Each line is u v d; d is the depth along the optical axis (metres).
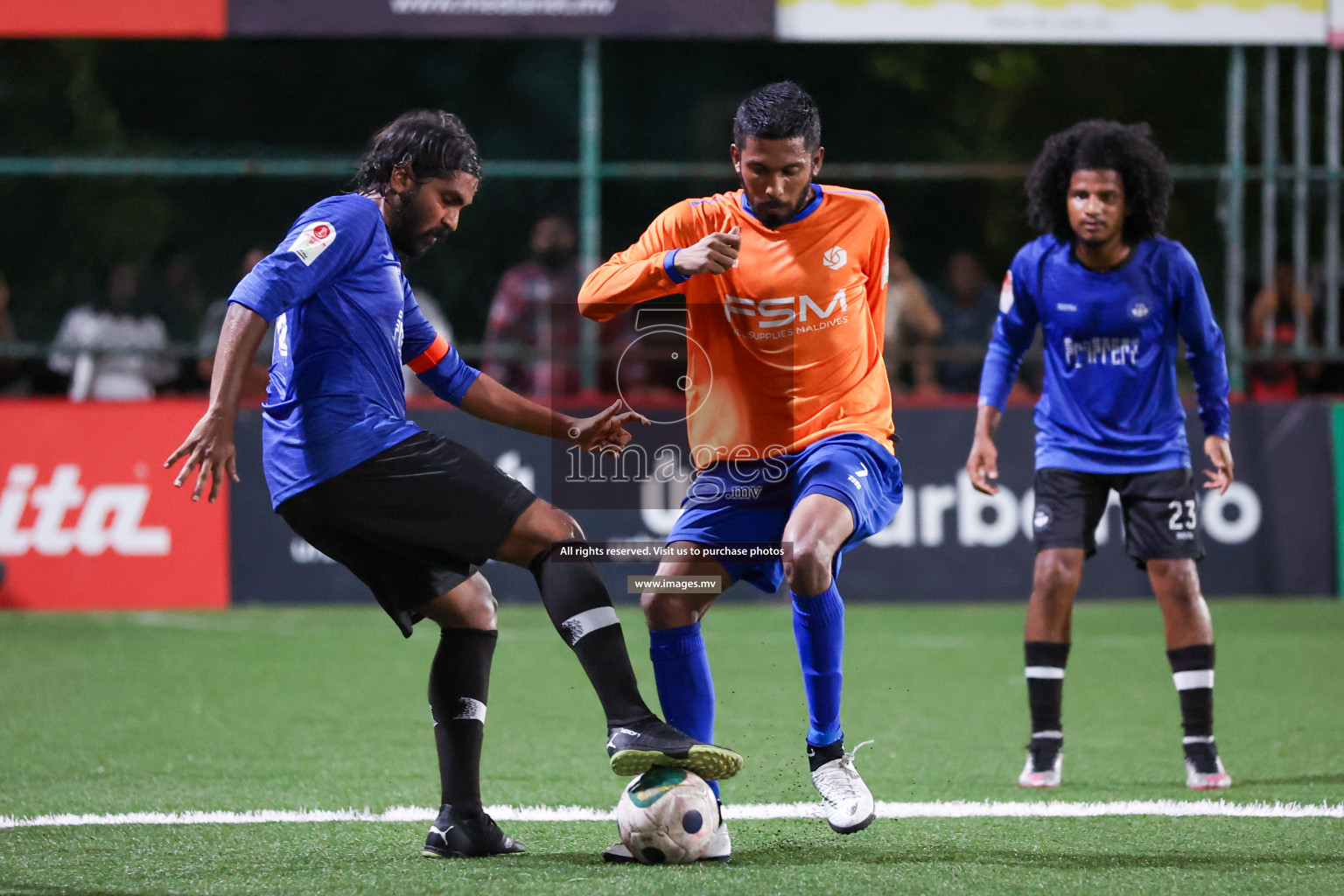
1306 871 12.85
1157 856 13.46
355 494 12.60
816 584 13.16
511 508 12.68
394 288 13.06
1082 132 18.16
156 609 35.47
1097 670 27.62
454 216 13.64
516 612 35.88
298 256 12.36
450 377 14.14
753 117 13.75
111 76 61.50
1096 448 18.27
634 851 13.00
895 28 35.81
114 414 35.72
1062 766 18.98
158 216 54.19
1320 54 54.09
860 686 25.70
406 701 24.17
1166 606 18.00
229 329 12.10
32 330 52.47
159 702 23.88
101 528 35.47
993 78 60.59
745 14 35.62
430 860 13.16
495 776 18.08
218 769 18.45
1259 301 38.72
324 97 63.03
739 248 13.91
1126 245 18.16
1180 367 47.50
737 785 17.58
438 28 35.41
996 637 31.69
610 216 55.88
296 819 15.28
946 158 61.00
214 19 35.12
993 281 54.78
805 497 13.62
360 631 32.28
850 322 14.47
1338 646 30.22
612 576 35.28
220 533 35.84
